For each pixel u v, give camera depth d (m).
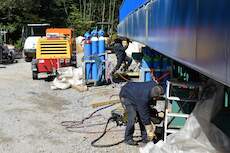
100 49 14.39
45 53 15.95
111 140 7.71
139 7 10.38
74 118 9.61
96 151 7.09
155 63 12.08
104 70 14.58
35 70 15.96
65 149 7.26
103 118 9.53
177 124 6.68
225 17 2.95
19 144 7.57
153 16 7.35
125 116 8.30
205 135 5.66
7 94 12.85
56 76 14.93
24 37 30.97
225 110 5.81
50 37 17.39
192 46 3.99
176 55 4.88
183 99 6.46
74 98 12.18
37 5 43.28
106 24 47.03
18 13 42.31
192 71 7.38
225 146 5.45
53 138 7.95
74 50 19.25
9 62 25.44
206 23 3.46
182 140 5.75
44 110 10.53
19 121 9.30
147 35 8.38
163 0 6.06
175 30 4.98
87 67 14.20
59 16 47.81
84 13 50.16
